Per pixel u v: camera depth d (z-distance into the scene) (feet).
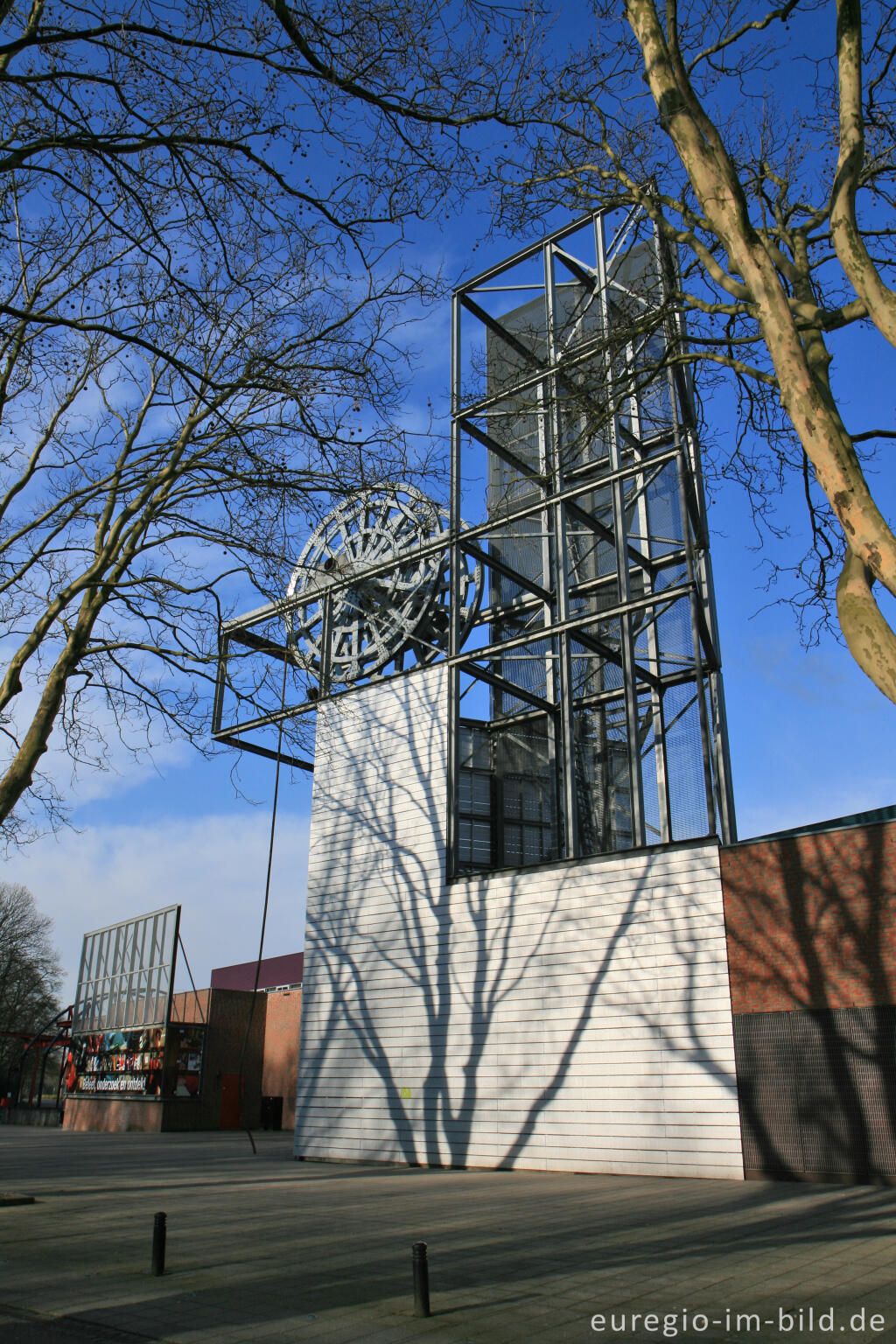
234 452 42.80
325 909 77.36
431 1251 29.73
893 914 49.34
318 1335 20.18
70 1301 23.94
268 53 29.45
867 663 19.25
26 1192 49.73
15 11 34.01
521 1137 59.93
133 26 28.63
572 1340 19.39
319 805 80.94
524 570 84.48
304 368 39.01
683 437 62.23
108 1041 134.72
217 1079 126.82
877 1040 48.42
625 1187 47.52
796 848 53.26
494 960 64.90
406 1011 69.15
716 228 24.47
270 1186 52.08
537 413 61.21
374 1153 67.67
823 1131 48.78
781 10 31.50
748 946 53.52
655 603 63.93
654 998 56.13
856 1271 25.22
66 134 31.83
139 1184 53.62
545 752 77.05
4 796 38.52
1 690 41.39
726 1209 38.11
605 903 60.03
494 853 73.87
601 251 74.08
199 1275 26.78
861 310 25.61
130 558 43.62
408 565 87.92
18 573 44.24
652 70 25.73
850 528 20.53
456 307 84.23
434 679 75.87
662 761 70.13
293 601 49.65
